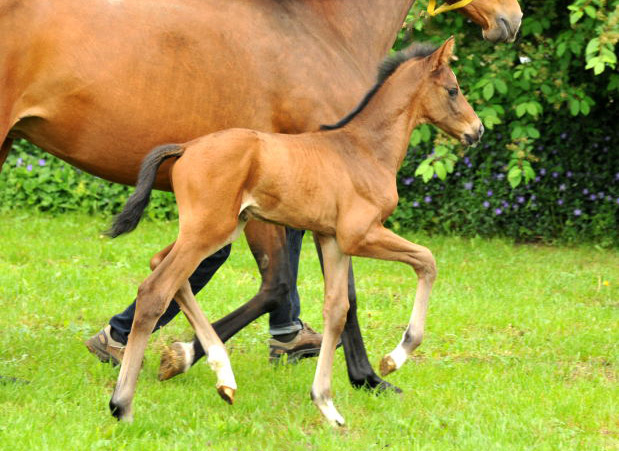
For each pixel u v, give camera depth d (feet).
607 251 32.22
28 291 22.91
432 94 15.12
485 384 16.93
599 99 33.83
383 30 17.33
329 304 14.37
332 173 14.05
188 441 13.21
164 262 13.29
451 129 15.42
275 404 15.35
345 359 17.07
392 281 26.73
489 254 31.19
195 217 13.26
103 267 26.55
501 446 13.52
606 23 23.77
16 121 14.97
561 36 26.89
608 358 19.44
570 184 34.35
